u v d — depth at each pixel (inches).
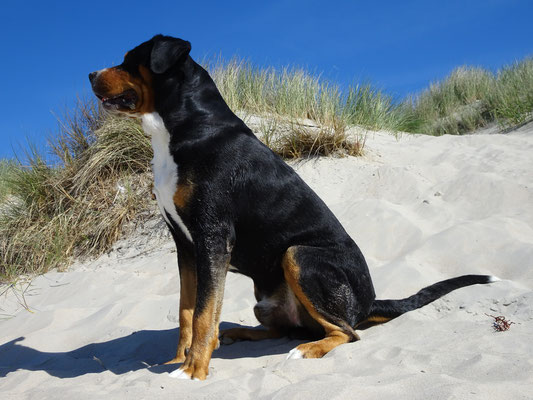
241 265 138.5
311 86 354.9
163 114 128.2
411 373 101.0
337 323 130.0
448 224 204.5
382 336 129.5
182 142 125.4
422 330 128.3
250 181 129.0
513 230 184.2
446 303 142.3
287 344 139.7
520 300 132.8
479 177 229.0
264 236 133.1
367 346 122.1
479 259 171.0
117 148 285.7
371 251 196.2
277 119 313.9
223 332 144.6
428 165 267.1
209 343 117.4
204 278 121.0
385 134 354.3
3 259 262.4
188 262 132.9
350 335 129.2
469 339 117.3
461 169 254.2
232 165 126.8
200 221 123.5
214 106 130.6
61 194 282.8
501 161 252.8
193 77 129.7
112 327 170.2
